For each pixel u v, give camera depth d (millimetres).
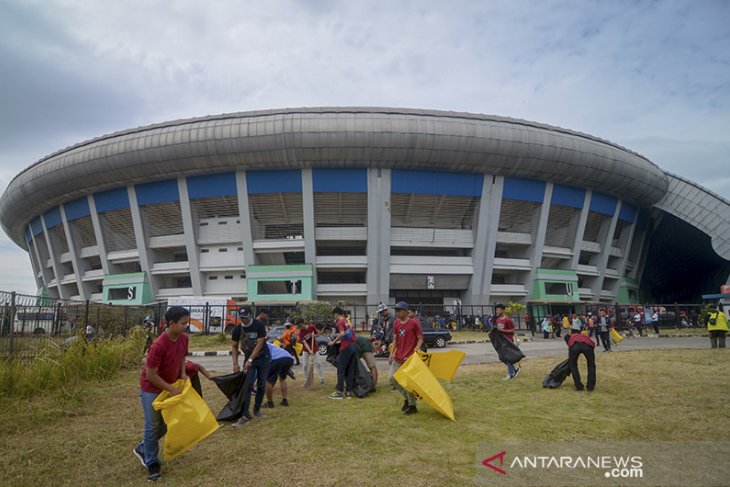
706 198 42469
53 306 11242
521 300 40438
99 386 9070
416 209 38812
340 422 6008
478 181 37562
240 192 36281
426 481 3893
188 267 38062
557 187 39562
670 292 59344
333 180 36031
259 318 6801
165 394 4453
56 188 39312
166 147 34469
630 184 40562
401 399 7598
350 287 36688
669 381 8414
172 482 4129
